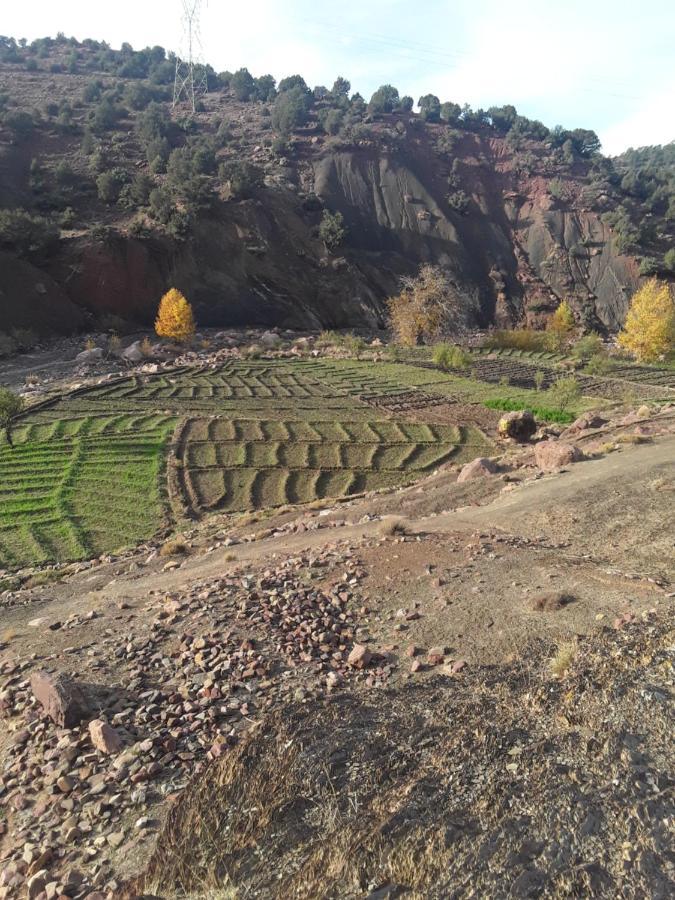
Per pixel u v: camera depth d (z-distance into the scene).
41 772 6.36
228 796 5.25
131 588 14.31
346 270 88.69
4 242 62.50
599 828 4.32
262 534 19.17
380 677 7.60
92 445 31.38
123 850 5.07
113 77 144.88
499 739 5.53
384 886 4.02
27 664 9.07
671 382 51.56
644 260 103.06
